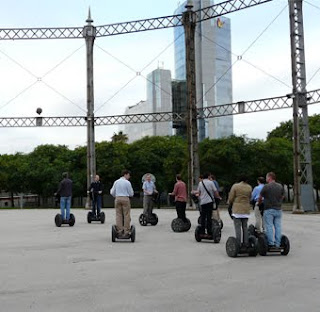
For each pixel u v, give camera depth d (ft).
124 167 208.95
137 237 56.65
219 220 61.87
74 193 218.79
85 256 41.57
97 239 54.65
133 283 30.04
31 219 89.10
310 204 105.70
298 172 104.68
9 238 55.83
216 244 50.03
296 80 105.70
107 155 212.02
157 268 35.50
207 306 24.17
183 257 40.96
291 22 106.22
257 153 171.83
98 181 77.25
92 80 130.31
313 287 28.60
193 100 122.21
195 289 28.22
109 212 109.81
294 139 105.50
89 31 130.11
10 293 27.32
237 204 41.06
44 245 49.26
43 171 222.28
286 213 105.60
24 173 228.43
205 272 33.81
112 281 30.66
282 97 108.47
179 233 61.21
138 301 25.27
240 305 24.34
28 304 24.76
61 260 39.34
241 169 168.04
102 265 36.83
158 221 80.53
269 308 23.71
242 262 38.22
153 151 223.30
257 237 42.65
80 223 77.36
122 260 39.32
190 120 121.90
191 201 119.96
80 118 129.59
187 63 122.72
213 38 281.33
